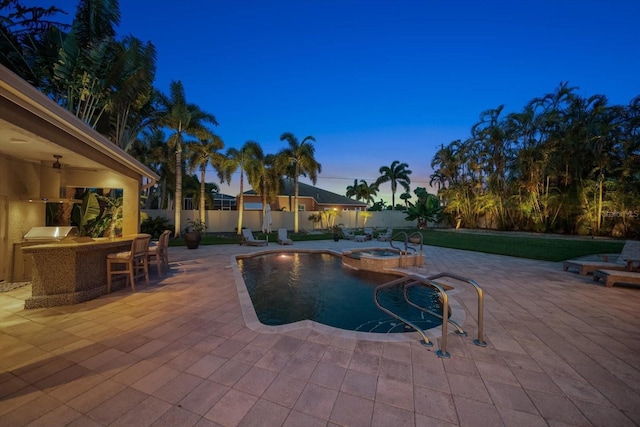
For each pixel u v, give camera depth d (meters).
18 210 5.80
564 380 2.55
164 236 6.84
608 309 4.62
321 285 6.91
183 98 15.04
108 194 9.99
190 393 2.28
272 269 8.73
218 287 5.61
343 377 2.54
